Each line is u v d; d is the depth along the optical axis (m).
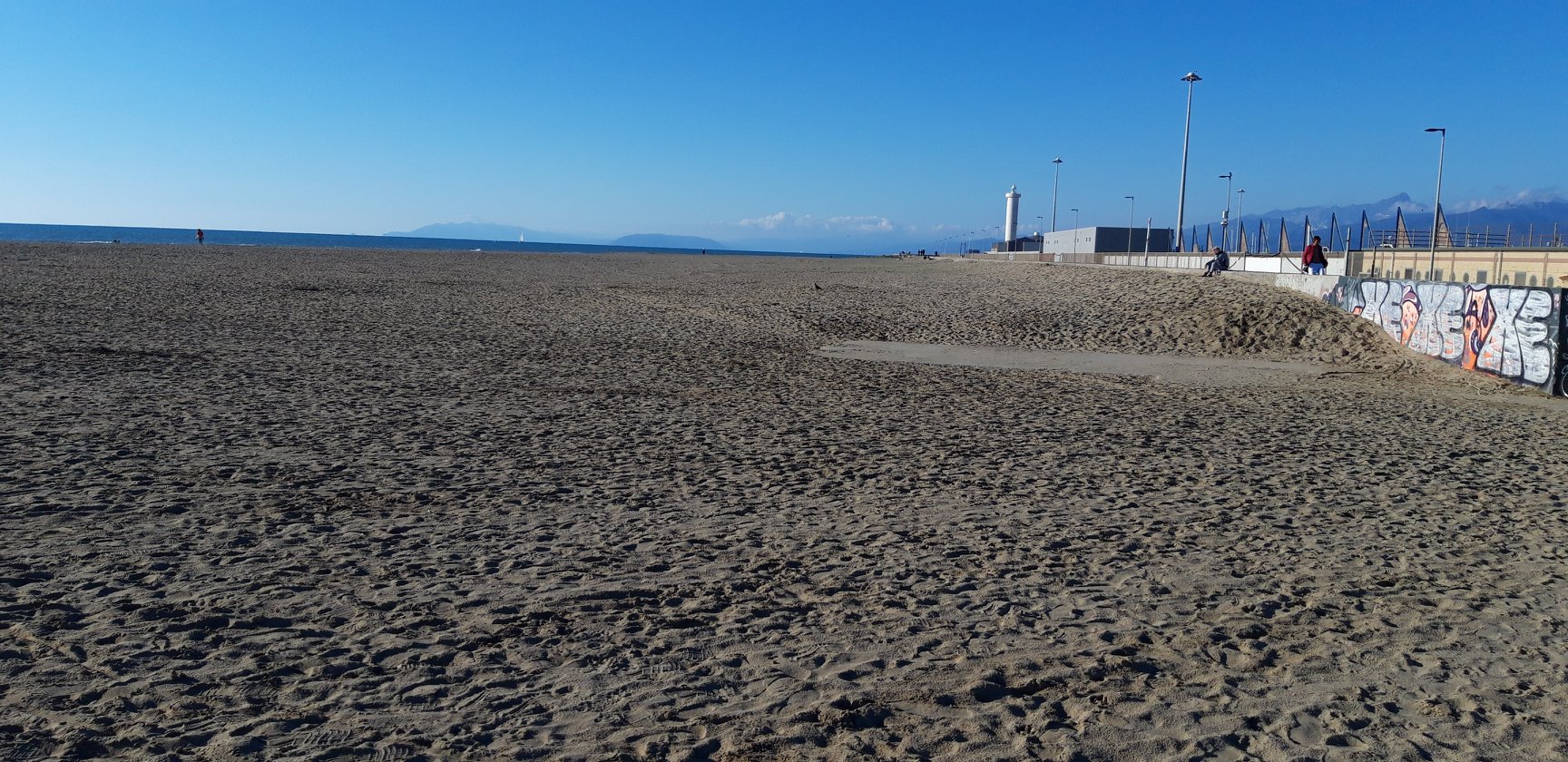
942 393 15.20
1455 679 4.79
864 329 25.33
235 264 43.47
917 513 7.68
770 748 3.87
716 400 13.52
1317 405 15.29
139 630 4.81
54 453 8.45
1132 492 8.65
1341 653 5.07
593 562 6.18
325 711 4.06
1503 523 7.92
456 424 10.81
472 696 4.26
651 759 3.75
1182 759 3.90
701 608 5.44
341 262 49.50
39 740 3.71
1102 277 38.00
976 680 4.56
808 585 5.89
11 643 4.59
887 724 4.12
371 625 5.01
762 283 40.66
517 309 27.28
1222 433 12.10
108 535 6.29
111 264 39.47
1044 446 10.72
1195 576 6.30
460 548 6.37
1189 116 52.97
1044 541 6.99
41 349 15.34
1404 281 22.66
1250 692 4.56
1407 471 10.03
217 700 4.11
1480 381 18.77
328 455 8.91
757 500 7.93
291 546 6.27
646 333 22.86
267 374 14.04
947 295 33.41
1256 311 25.80
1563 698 4.59
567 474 8.61
